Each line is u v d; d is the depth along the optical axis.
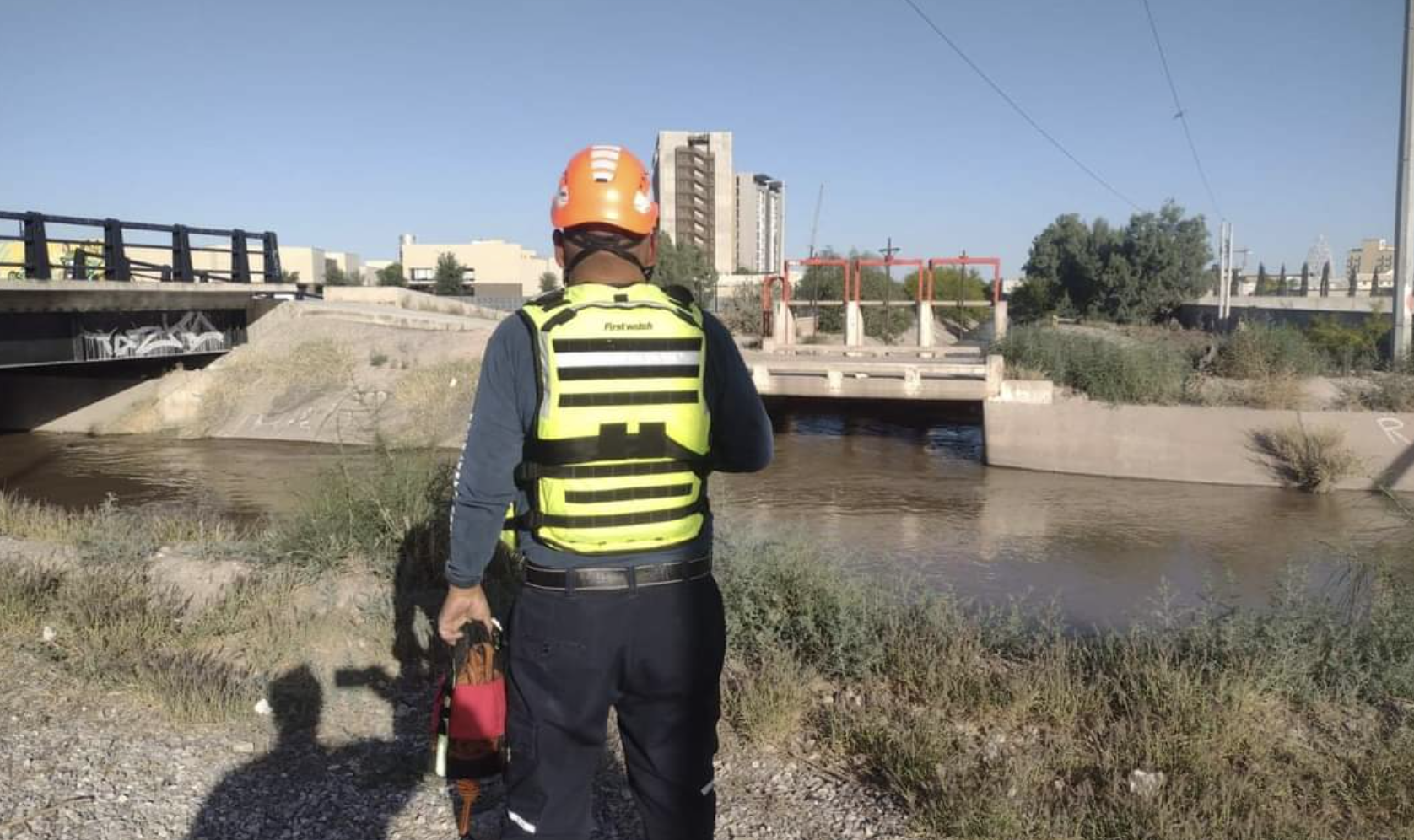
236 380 21.08
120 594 5.57
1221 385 17.00
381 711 4.46
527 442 2.45
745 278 42.62
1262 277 48.47
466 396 18.80
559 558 2.43
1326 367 17.97
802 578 5.59
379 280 90.25
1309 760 3.82
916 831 3.43
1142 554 10.48
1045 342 18.80
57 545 6.97
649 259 2.68
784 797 3.69
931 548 10.74
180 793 3.71
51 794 3.65
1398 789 3.52
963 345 26.41
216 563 6.27
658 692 2.50
